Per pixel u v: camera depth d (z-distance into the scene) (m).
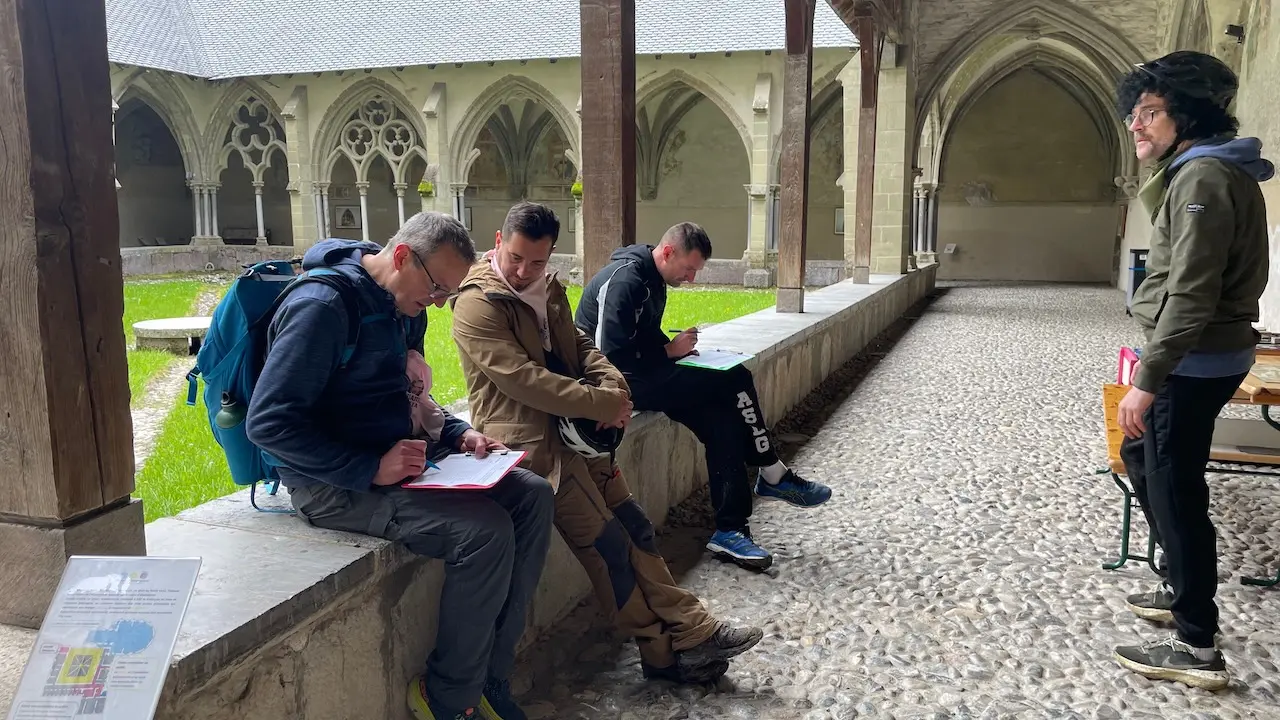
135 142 27.64
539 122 28.08
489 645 2.09
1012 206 22.86
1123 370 3.83
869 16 11.23
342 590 1.84
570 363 2.64
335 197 29.88
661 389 3.43
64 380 1.58
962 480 4.68
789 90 7.89
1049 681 2.63
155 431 5.37
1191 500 2.47
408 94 24.48
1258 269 2.34
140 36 23.97
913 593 3.24
